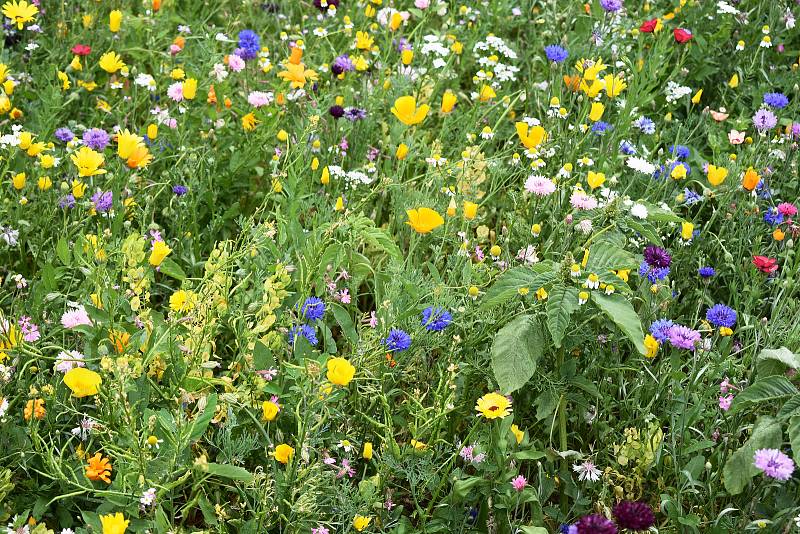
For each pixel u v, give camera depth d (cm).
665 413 337
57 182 413
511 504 300
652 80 494
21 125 462
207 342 311
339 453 321
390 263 371
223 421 316
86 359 303
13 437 299
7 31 511
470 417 344
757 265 377
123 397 277
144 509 284
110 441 298
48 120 429
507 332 322
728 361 353
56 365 305
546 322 326
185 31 540
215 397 282
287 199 417
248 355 323
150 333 309
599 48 537
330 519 304
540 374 332
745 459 303
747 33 568
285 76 456
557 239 399
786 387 308
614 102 501
